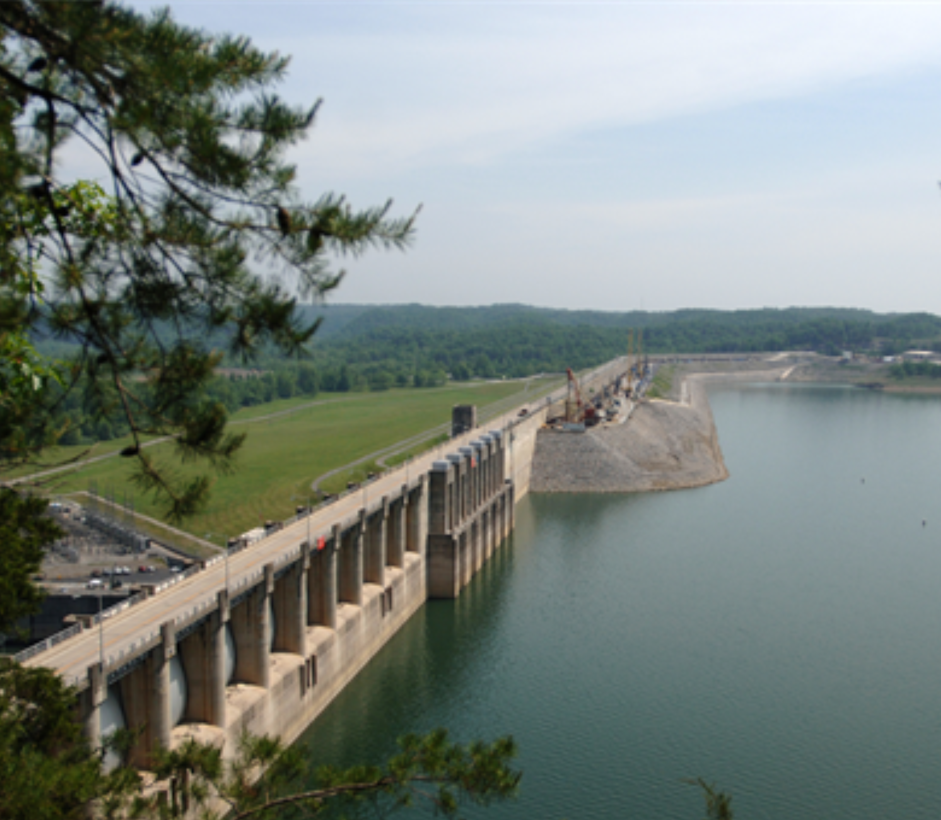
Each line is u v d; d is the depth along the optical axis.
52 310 21.20
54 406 29.80
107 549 131.75
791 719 88.62
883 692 95.00
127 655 61.56
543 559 148.12
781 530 164.12
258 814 31.41
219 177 19.47
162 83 17.75
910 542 154.62
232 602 75.38
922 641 109.31
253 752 33.50
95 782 28.48
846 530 163.25
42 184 18.66
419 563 124.38
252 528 151.50
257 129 19.77
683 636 110.50
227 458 23.20
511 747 30.47
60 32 17.00
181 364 22.23
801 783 76.94
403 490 118.69
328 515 110.62
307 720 87.44
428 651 107.19
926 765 80.19
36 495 41.03
